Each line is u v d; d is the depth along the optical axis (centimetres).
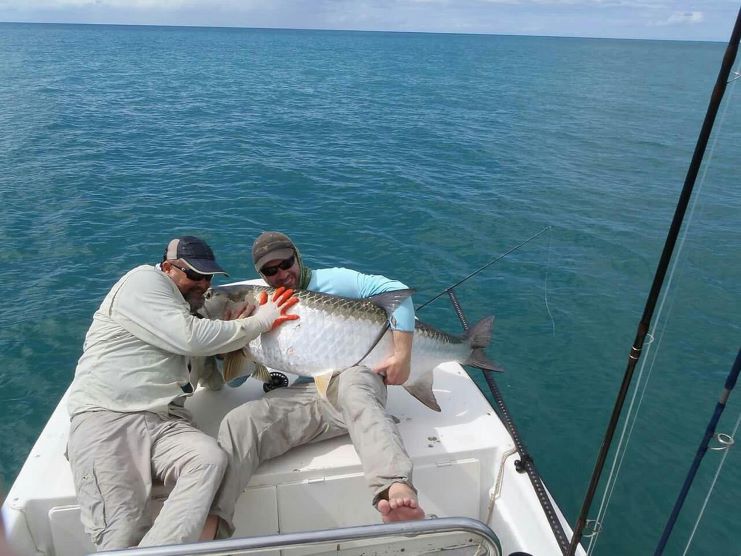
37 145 1689
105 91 3034
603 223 1094
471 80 4384
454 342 383
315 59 6731
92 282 845
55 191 1236
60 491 289
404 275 880
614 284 844
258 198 1233
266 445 301
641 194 1299
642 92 3616
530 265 905
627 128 2247
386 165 1565
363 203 1206
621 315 760
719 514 470
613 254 947
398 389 386
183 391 317
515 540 311
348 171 1487
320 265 907
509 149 1819
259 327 322
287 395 325
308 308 334
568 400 605
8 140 1744
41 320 741
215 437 329
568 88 3822
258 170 1475
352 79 4300
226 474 284
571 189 1329
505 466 327
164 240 996
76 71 4122
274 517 308
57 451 315
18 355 674
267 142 1881
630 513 473
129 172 1421
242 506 304
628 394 612
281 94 3225
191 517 259
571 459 529
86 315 758
